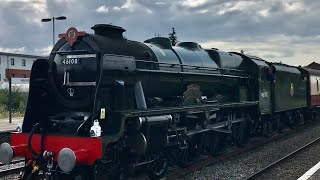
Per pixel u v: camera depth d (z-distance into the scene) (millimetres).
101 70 7961
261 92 15773
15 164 12367
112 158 7953
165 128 9305
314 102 25875
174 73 10492
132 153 8336
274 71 17453
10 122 24781
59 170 7602
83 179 7918
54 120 8375
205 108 11227
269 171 10539
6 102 34812
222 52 13891
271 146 15133
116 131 8125
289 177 9906
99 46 8195
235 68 14539
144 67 9453
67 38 8500
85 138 7422
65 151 7094
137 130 8258
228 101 13984
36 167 7832
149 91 9641
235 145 14352
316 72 27547
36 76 8766
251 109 15453
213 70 12656
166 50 10953
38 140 8008
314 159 12250
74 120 8219
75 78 8344
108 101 8234
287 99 19578
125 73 8617
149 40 11445
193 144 11336
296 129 21250
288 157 12242
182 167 10828
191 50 12297
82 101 8203
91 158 7355
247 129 15016
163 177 9656
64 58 8555
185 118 10453
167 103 10406
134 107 8914
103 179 7770
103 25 8758
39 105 8789
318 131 20281
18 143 8344
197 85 11445
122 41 9117
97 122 7473
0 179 10094
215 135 12312
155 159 9234
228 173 10352
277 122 18688
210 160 11828
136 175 8883
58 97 8555
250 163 11727
